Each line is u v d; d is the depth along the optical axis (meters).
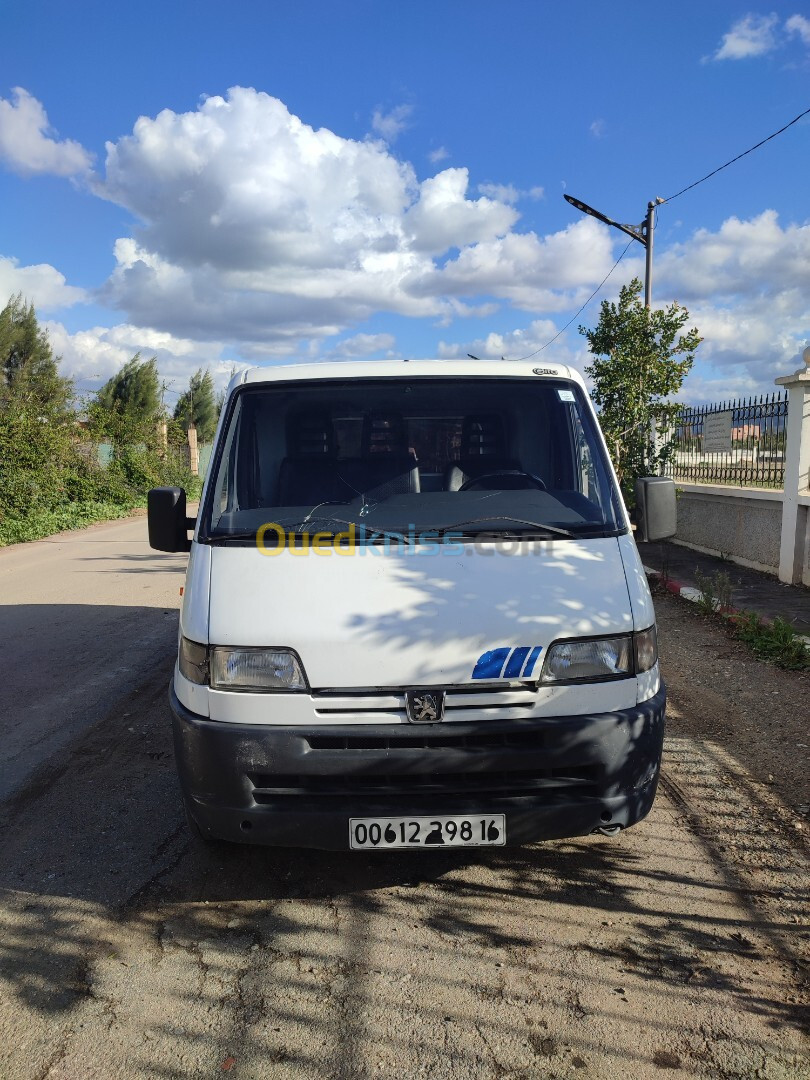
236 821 3.11
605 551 3.56
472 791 3.06
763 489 10.36
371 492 3.98
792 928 3.13
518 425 4.14
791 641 6.60
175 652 7.52
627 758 3.13
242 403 4.16
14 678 6.79
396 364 4.32
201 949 3.07
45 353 37.12
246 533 3.63
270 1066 2.49
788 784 4.35
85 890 3.49
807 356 9.15
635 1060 2.49
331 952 3.05
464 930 3.18
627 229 14.17
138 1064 2.50
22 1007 2.76
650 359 11.75
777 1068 2.44
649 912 3.27
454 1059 2.51
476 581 3.31
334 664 3.05
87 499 25.06
